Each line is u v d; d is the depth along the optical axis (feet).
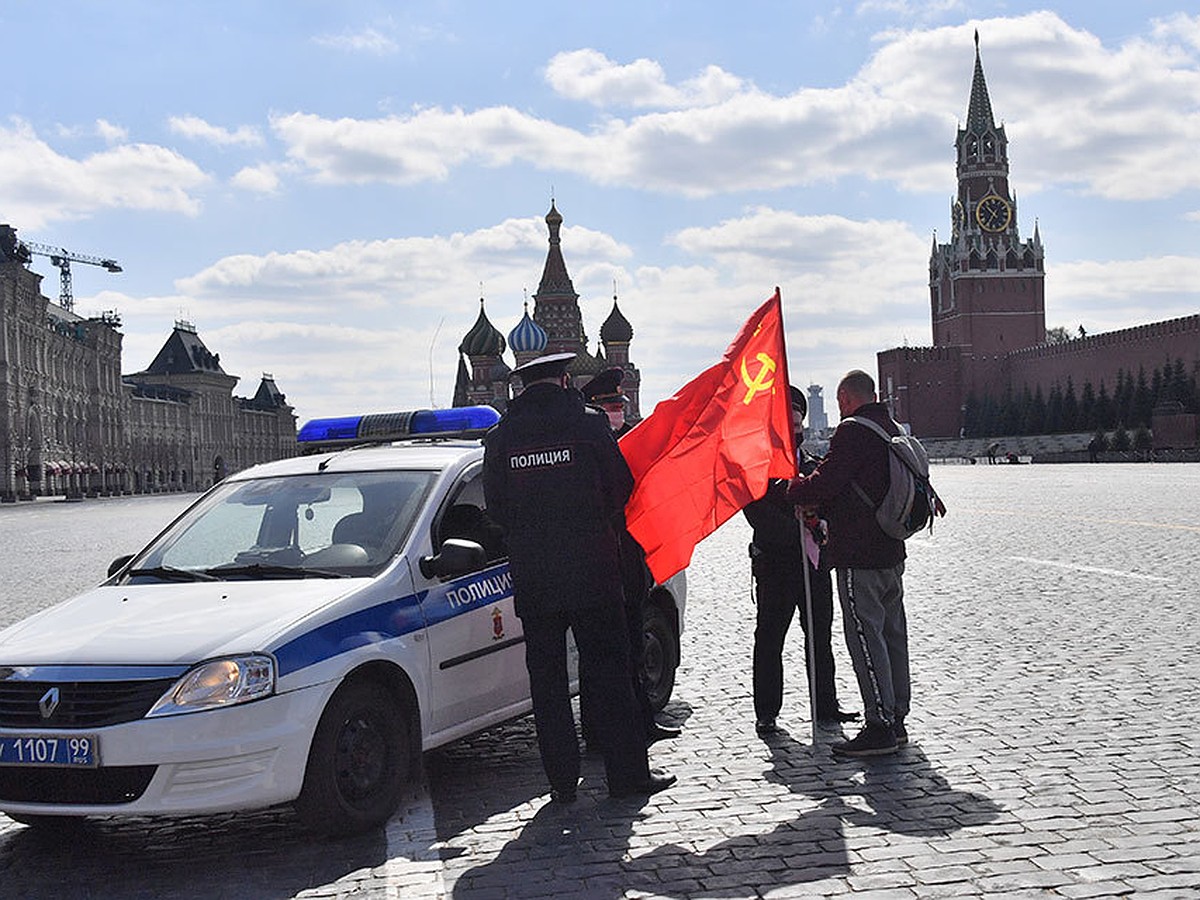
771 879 17.57
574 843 19.71
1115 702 27.58
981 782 21.86
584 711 26.45
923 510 23.94
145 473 458.91
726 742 25.95
